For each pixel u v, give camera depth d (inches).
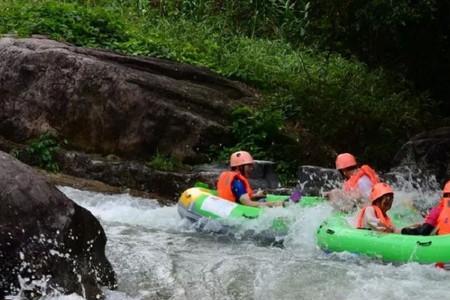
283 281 332.8
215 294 312.2
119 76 634.2
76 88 642.2
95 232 292.2
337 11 649.6
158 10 957.8
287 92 705.0
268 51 861.2
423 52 772.0
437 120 732.7
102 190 581.9
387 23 612.7
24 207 266.5
